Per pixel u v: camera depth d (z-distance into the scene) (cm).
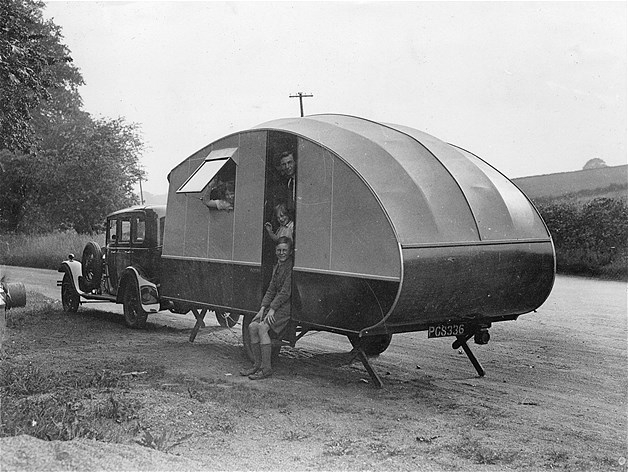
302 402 675
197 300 978
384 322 702
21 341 1023
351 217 728
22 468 398
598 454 521
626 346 990
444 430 582
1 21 1602
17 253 3041
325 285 757
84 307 1482
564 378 793
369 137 801
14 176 3625
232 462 488
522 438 560
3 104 1616
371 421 610
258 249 860
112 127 3797
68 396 669
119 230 1271
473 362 805
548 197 2836
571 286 1816
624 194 2578
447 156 825
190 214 998
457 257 718
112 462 422
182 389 720
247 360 899
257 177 866
